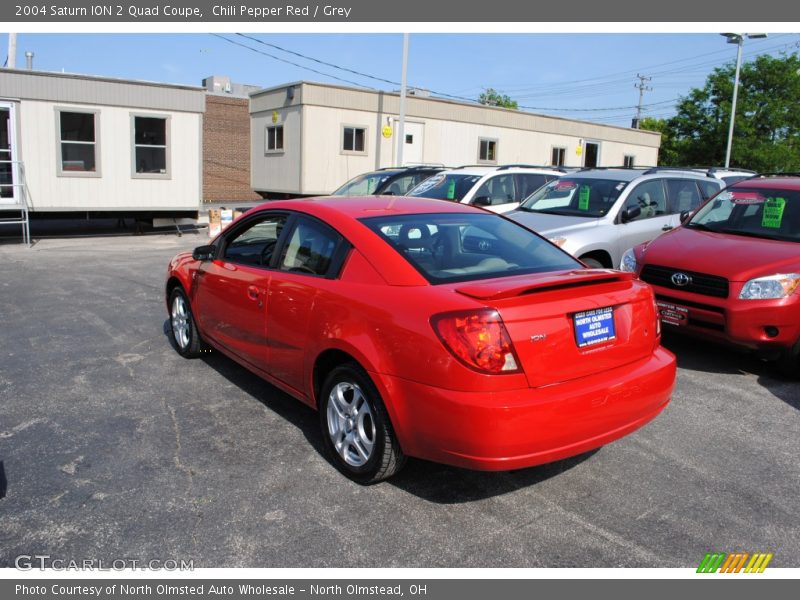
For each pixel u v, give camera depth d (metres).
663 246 6.08
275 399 4.86
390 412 3.25
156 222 17.36
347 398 3.68
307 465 3.81
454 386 2.98
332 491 3.53
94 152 15.58
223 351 5.06
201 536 3.10
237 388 5.07
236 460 3.86
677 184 8.56
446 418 3.00
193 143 16.84
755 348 5.29
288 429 4.32
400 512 3.33
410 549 3.04
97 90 15.33
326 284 3.72
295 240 4.19
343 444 3.67
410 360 3.13
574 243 7.18
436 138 21.86
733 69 36.38
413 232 3.83
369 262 3.57
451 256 3.69
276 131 20.53
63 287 9.15
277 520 3.24
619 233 7.57
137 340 6.41
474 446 2.97
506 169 10.37
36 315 7.43
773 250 5.56
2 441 4.07
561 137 25.39
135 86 15.81
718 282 5.41
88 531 3.12
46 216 15.84
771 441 4.22
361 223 3.84
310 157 19.38
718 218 6.61
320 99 19.30
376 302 3.37
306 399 4.04
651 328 3.57
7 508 3.30
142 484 3.56
